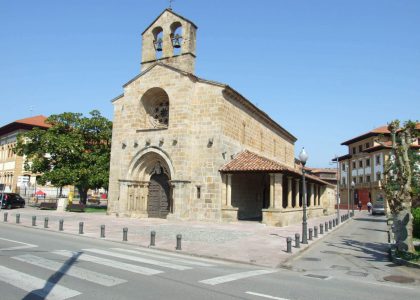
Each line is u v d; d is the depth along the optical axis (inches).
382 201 2018.9
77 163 1501.0
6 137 2391.7
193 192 1108.5
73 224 932.6
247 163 1111.0
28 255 461.4
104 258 463.8
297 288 354.9
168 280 356.2
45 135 1487.5
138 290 313.4
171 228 882.8
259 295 317.4
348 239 832.3
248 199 1344.7
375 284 395.9
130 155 1211.9
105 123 1595.7
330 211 1969.7
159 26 1259.2
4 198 1519.4
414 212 933.8
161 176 1210.6
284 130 1823.3
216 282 358.9
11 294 288.4
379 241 801.6
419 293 358.3
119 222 1014.4
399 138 674.2
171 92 1162.6
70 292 298.5
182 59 1192.2
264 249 614.2
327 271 466.3
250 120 1382.9
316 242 751.1
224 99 1151.0
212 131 1115.9
